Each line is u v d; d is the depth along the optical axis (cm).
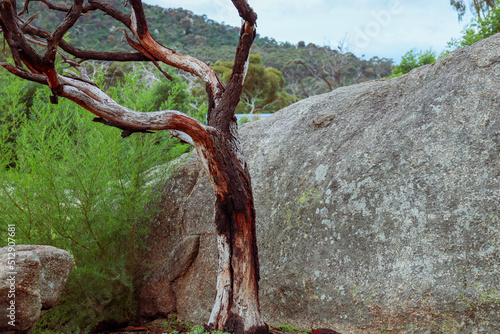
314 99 624
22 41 317
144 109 584
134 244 580
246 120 1470
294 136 580
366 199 439
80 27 6078
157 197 615
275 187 548
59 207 488
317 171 508
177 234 606
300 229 487
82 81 369
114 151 504
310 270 453
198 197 611
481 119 398
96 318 503
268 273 495
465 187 383
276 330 445
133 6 410
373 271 405
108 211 525
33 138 500
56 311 466
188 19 7569
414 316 367
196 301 551
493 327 332
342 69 3759
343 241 439
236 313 405
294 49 7000
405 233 400
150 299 590
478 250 357
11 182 466
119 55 459
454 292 353
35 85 834
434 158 412
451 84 438
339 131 525
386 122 478
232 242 416
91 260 517
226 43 7356
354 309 405
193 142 418
